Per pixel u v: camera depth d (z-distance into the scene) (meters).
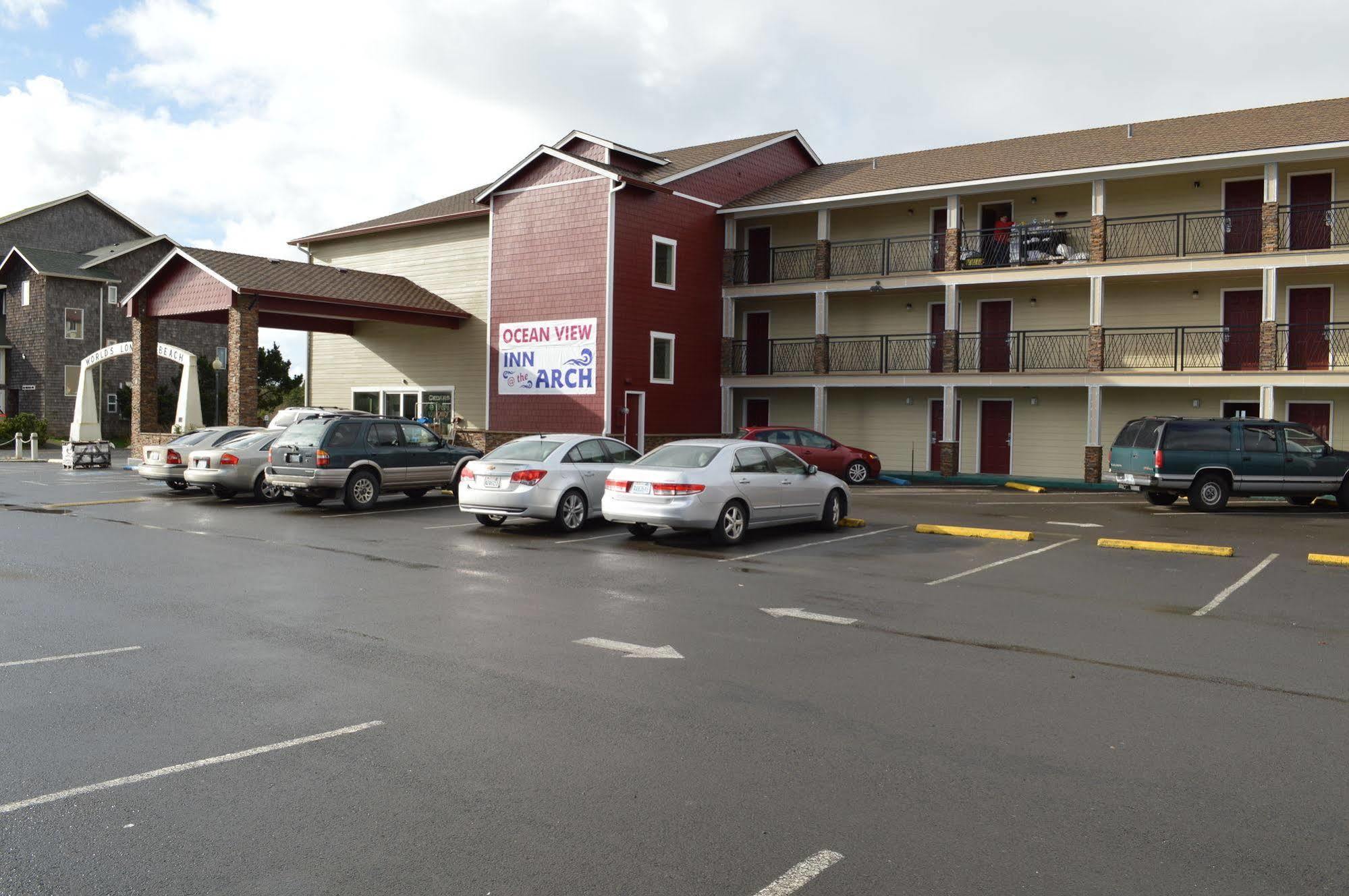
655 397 28.14
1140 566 12.13
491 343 29.11
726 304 30.56
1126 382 24.98
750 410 32.53
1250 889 3.91
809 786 4.95
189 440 20.83
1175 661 7.54
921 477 27.55
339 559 12.17
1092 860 4.15
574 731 5.74
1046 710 6.25
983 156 29.39
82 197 54.34
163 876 3.94
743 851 4.22
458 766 5.17
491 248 29.14
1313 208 24.48
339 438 17.81
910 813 4.63
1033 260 26.55
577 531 15.15
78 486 22.84
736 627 8.58
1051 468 27.80
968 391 28.95
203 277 27.08
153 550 12.70
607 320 26.50
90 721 5.83
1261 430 19.22
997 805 4.73
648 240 27.78
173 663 7.12
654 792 4.85
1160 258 24.67
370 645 7.75
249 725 5.78
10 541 13.35
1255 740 5.70
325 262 35.06
